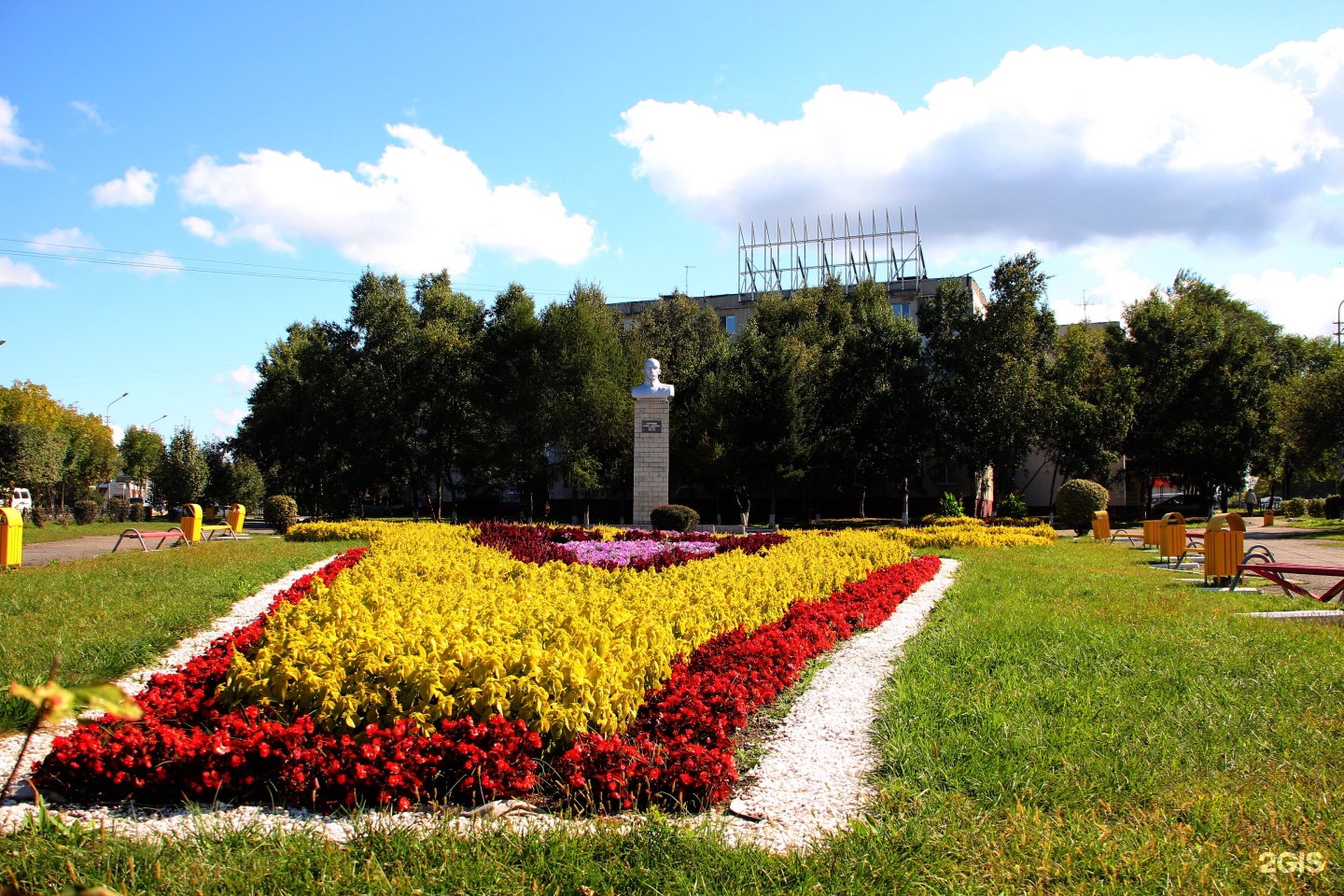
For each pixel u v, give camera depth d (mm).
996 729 4957
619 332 40688
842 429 36062
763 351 33469
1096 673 6203
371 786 3984
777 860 3416
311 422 41938
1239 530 11484
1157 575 13422
